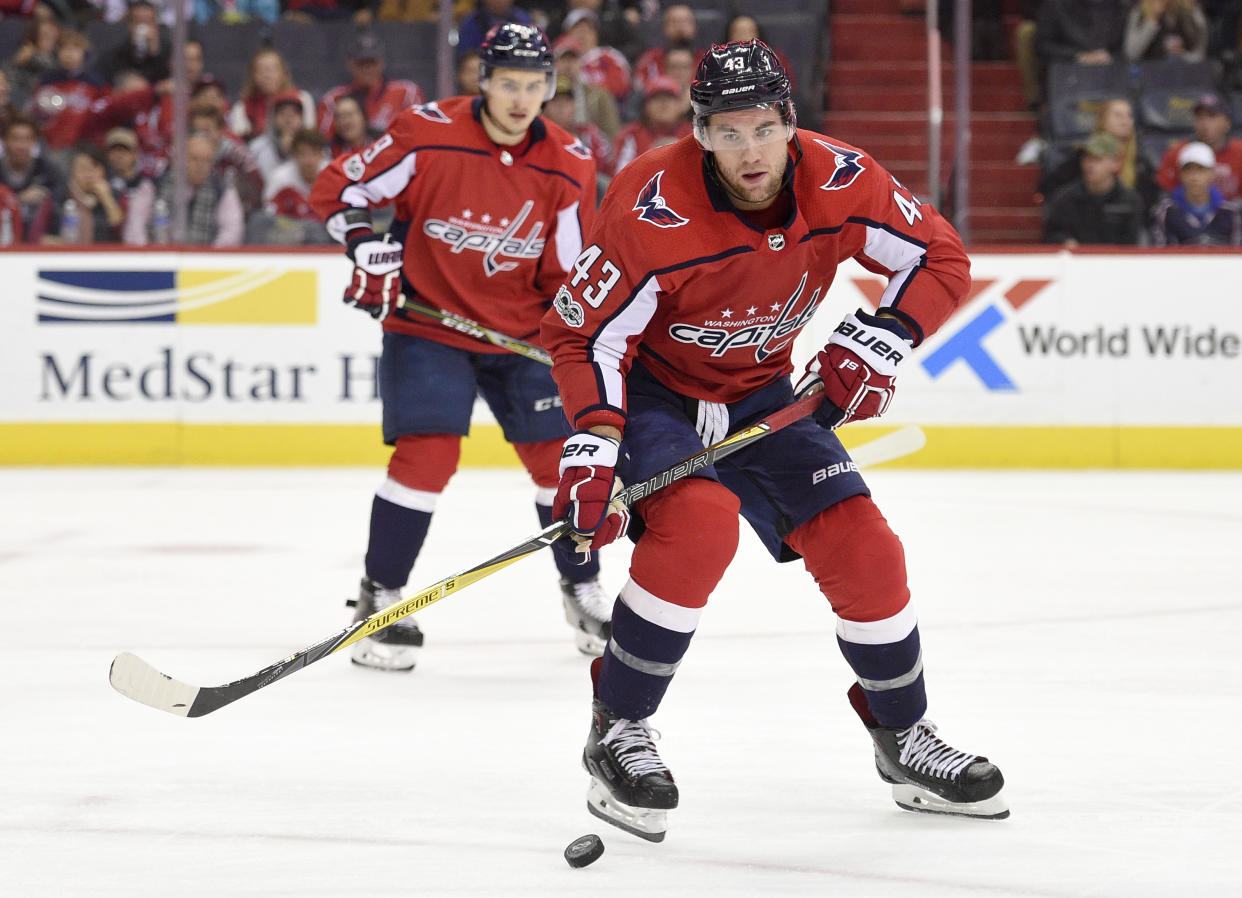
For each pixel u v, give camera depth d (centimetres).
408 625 1226
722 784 892
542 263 1312
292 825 813
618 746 796
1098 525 2034
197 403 2742
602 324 783
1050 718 1035
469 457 2766
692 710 1072
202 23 3341
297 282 2730
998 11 3481
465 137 1270
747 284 783
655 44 3425
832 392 829
